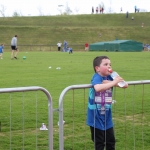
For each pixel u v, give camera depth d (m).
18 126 9.03
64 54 51.28
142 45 65.38
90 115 6.53
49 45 72.06
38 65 28.20
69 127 8.99
